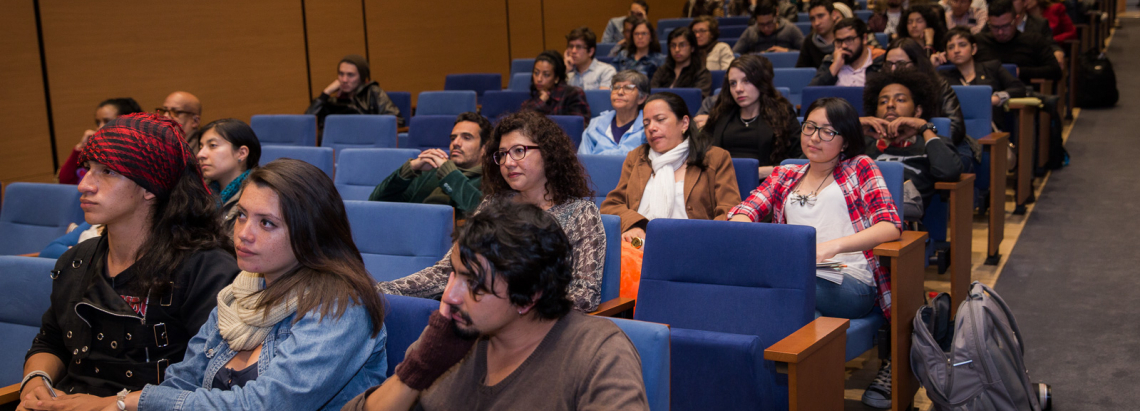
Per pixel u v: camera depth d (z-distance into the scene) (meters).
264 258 1.51
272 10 7.09
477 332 1.17
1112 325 3.17
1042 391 2.50
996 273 3.89
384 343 1.62
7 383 2.04
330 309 1.48
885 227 2.50
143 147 1.68
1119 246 4.14
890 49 4.56
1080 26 8.12
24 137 5.45
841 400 2.10
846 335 2.27
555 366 1.21
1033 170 5.32
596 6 11.09
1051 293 3.59
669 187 2.99
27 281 2.07
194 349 1.61
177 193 1.73
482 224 1.14
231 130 2.88
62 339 1.84
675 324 2.24
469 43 9.22
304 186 1.52
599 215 2.25
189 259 1.70
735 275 2.19
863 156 2.68
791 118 3.72
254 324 1.50
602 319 1.25
